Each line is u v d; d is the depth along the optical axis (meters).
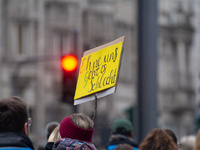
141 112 12.89
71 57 21.88
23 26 50.84
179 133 60.34
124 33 59.06
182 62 61.56
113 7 57.69
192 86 62.25
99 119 53.66
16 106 5.55
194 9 63.47
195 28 63.53
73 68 21.84
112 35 57.53
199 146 6.77
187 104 60.91
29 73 50.00
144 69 12.87
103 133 21.86
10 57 49.69
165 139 7.56
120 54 6.69
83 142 6.03
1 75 48.81
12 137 5.41
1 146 5.33
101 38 56.78
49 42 52.44
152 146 7.51
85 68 7.22
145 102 12.83
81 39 54.38
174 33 61.34
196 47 63.53
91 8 56.41
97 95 6.89
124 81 58.19
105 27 57.12
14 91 40.53
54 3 52.88
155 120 12.84
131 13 59.97
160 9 60.34
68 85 21.64
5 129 5.50
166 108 59.47
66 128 6.13
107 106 55.50
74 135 6.07
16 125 5.53
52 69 51.34
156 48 12.97
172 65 61.31
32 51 50.81
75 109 21.86
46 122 50.88
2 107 5.54
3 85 48.78
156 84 12.94
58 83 51.53
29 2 51.03
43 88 50.78
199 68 63.12
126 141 10.45
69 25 53.44
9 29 49.97
